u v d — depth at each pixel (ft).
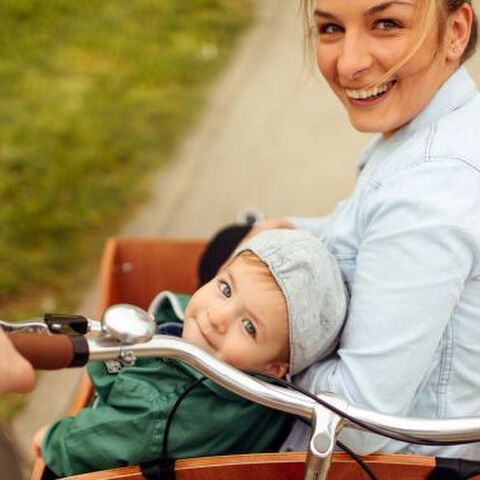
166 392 5.45
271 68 15.05
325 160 13.00
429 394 5.37
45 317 4.52
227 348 5.35
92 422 5.48
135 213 12.29
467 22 5.48
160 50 15.70
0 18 16.76
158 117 14.08
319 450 4.52
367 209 5.43
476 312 5.23
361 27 5.27
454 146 5.29
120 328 4.21
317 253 5.39
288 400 4.60
